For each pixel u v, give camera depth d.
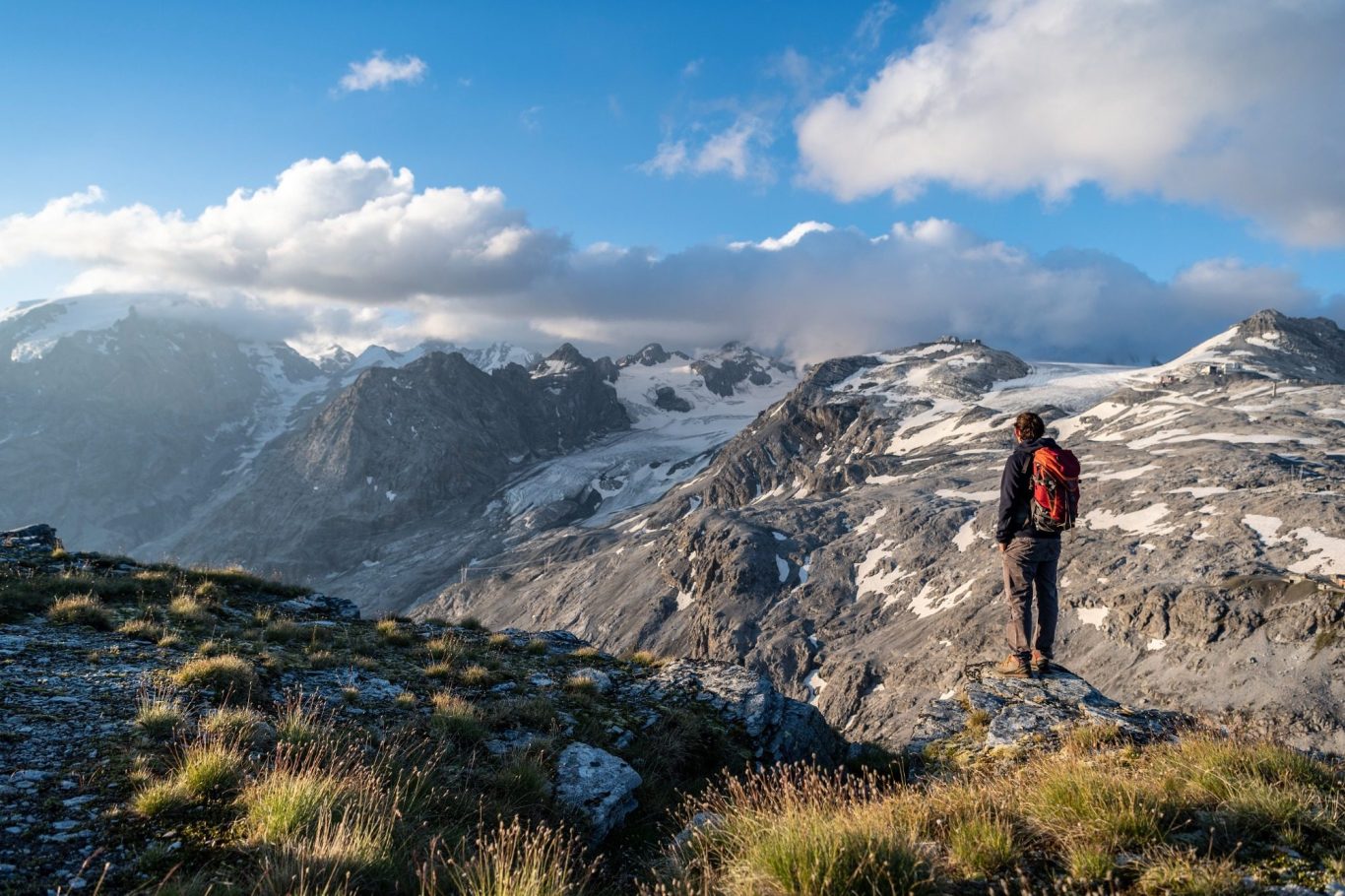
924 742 9.81
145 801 6.28
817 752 12.29
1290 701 86.75
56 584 14.61
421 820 6.69
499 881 5.26
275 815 5.99
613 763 9.14
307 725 8.32
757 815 6.22
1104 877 4.74
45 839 5.77
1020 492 10.34
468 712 9.77
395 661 13.17
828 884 4.72
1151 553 125.94
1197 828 5.24
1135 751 7.63
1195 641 102.31
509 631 17.48
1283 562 108.75
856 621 162.50
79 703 8.70
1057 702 9.70
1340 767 6.09
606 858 7.73
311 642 13.48
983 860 5.16
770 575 193.38
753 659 161.25
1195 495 143.75
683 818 8.64
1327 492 126.19
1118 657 108.88
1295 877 4.52
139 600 14.65
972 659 123.25
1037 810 5.73
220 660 10.10
